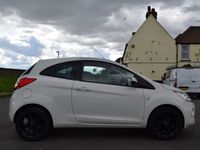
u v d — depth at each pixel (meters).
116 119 3.19
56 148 2.93
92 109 3.19
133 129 3.70
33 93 3.19
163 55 18.14
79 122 3.19
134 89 3.21
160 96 3.20
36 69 3.28
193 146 3.00
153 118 3.20
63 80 3.23
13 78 16.88
